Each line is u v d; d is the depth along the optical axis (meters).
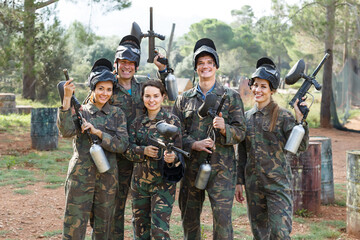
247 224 5.93
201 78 4.11
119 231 4.22
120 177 4.21
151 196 3.95
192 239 4.21
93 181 3.77
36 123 11.70
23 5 15.75
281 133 3.98
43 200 6.96
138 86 4.34
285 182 3.96
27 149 11.81
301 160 6.35
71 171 3.77
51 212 6.34
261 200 4.07
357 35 18.75
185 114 4.16
